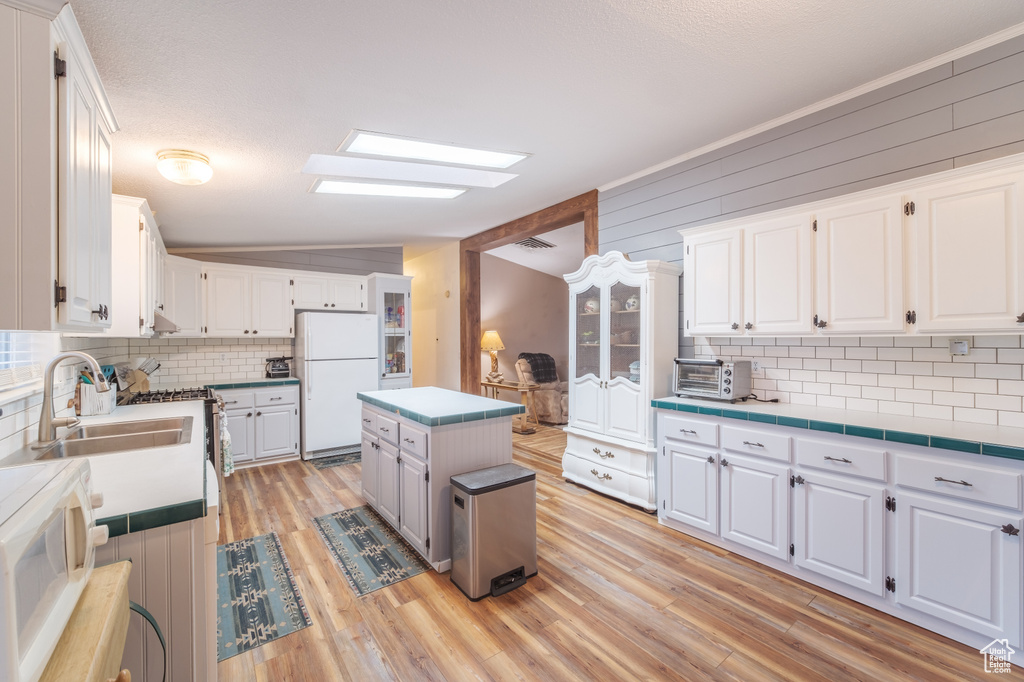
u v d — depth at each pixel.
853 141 2.49
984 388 2.12
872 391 2.47
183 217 3.83
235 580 2.43
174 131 2.43
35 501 0.73
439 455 2.50
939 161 2.22
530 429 6.26
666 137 2.95
